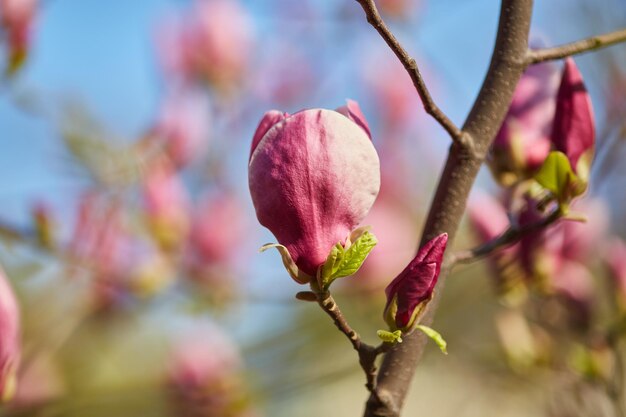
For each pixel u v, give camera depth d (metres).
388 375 0.72
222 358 1.30
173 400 1.27
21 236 1.18
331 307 0.67
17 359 0.81
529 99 0.81
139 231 1.35
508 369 1.14
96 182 1.32
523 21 0.74
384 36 0.67
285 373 1.37
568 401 1.07
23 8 1.14
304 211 0.66
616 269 1.02
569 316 1.02
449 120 0.72
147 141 1.42
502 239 0.76
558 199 0.75
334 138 0.66
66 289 1.37
